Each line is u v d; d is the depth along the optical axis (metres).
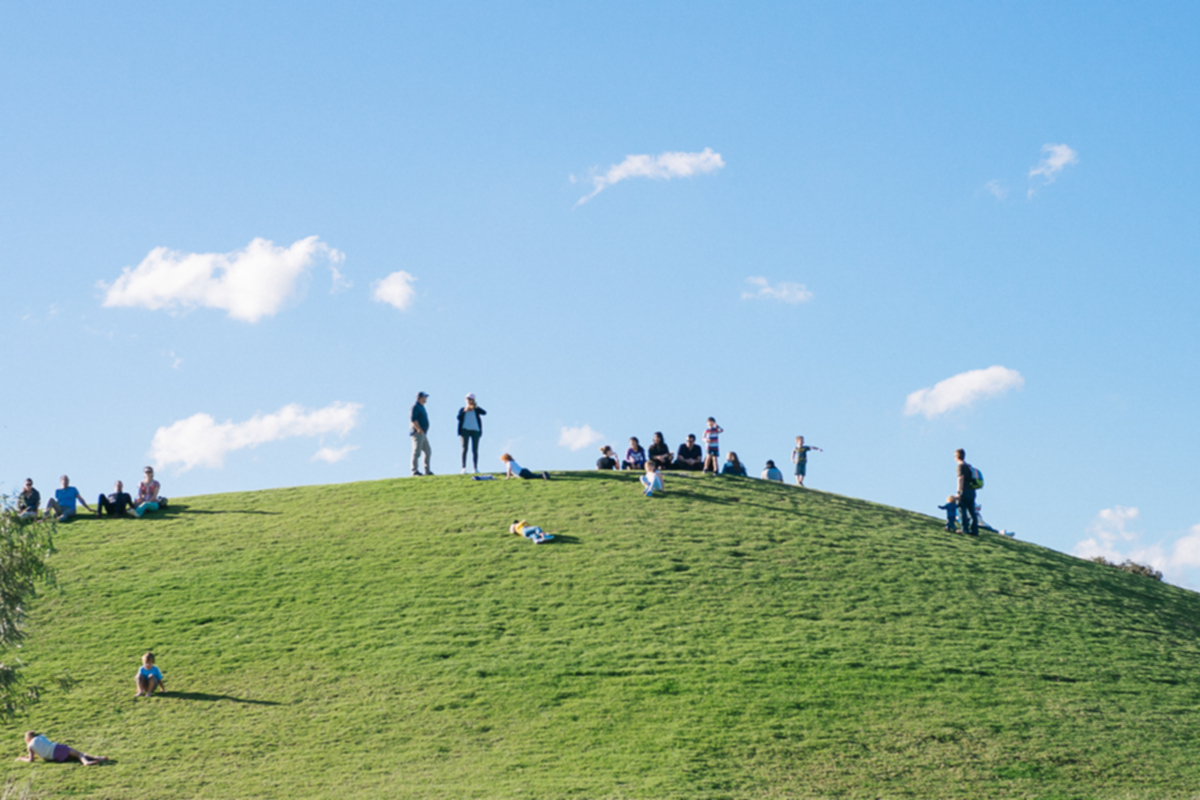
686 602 30.28
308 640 27.48
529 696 23.70
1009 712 23.44
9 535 20.72
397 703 23.44
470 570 32.84
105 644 27.56
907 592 32.44
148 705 23.62
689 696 23.66
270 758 20.53
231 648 27.05
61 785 19.16
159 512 41.84
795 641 27.48
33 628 28.86
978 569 35.81
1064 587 35.12
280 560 34.41
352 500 42.47
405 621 28.70
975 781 19.52
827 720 22.48
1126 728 22.92
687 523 38.28
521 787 18.66
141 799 18.42
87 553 35.88
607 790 18.47
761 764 20.05
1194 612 35.69
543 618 28.84
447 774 19.52
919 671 25.75
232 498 44.53
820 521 40.25
